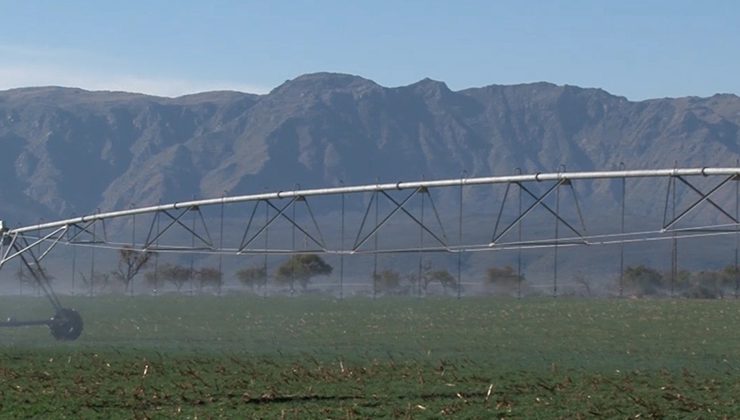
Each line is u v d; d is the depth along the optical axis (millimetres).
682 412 43469
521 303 124938
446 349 72188
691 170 57906
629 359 66250
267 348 71312
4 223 84625
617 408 43969
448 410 43031
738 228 63281
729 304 121688
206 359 61250
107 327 90312
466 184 66125
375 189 70188
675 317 104000
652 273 167625
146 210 81000
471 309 114375
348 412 42094
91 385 49781
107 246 83625
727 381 53750
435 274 171750
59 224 85250
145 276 171625
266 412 42469
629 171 59781
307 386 49625
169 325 92875
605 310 112250
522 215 63281
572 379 53469
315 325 93938
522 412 42844
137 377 52625
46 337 79250
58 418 41375
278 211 74062
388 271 189875
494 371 57062
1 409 43281
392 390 48531
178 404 44562
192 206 78938
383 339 80625
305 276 176875
